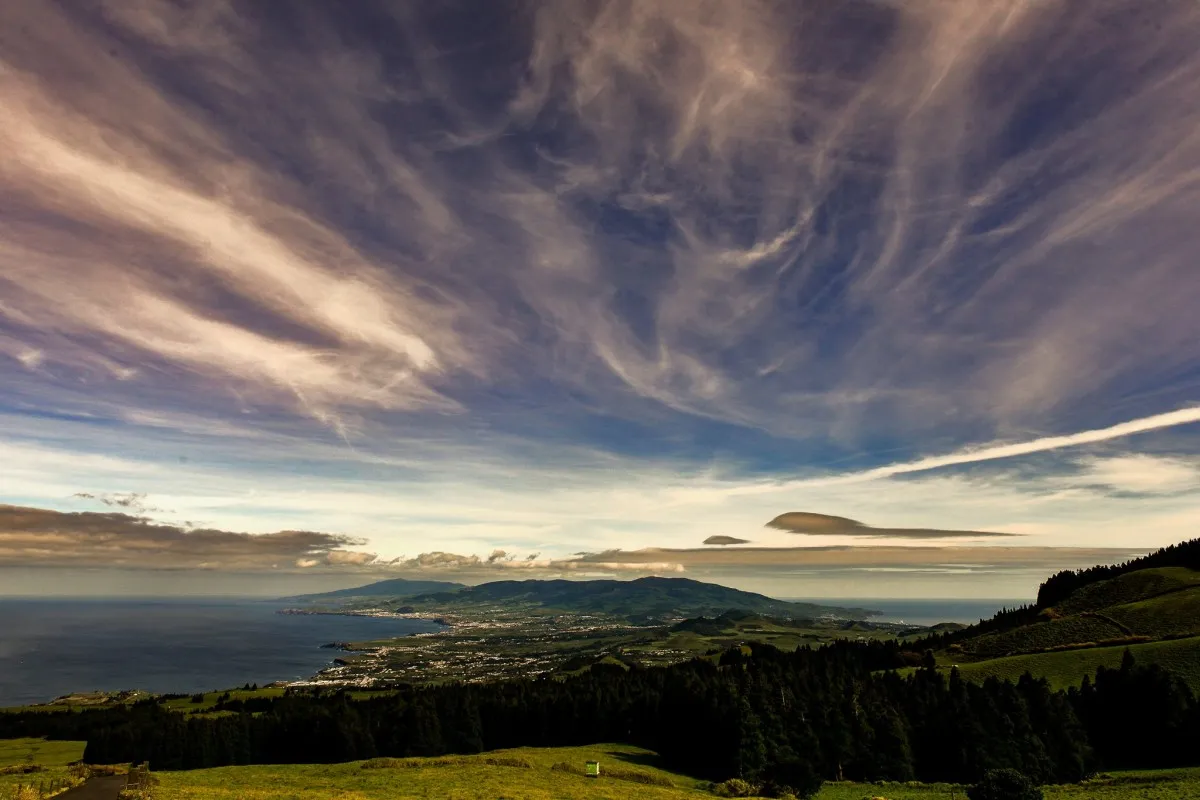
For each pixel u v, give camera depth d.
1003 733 72.75
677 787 67.06
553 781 60.69
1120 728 78.25
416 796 48.44
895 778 74.56
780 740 73.44
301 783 57.75
